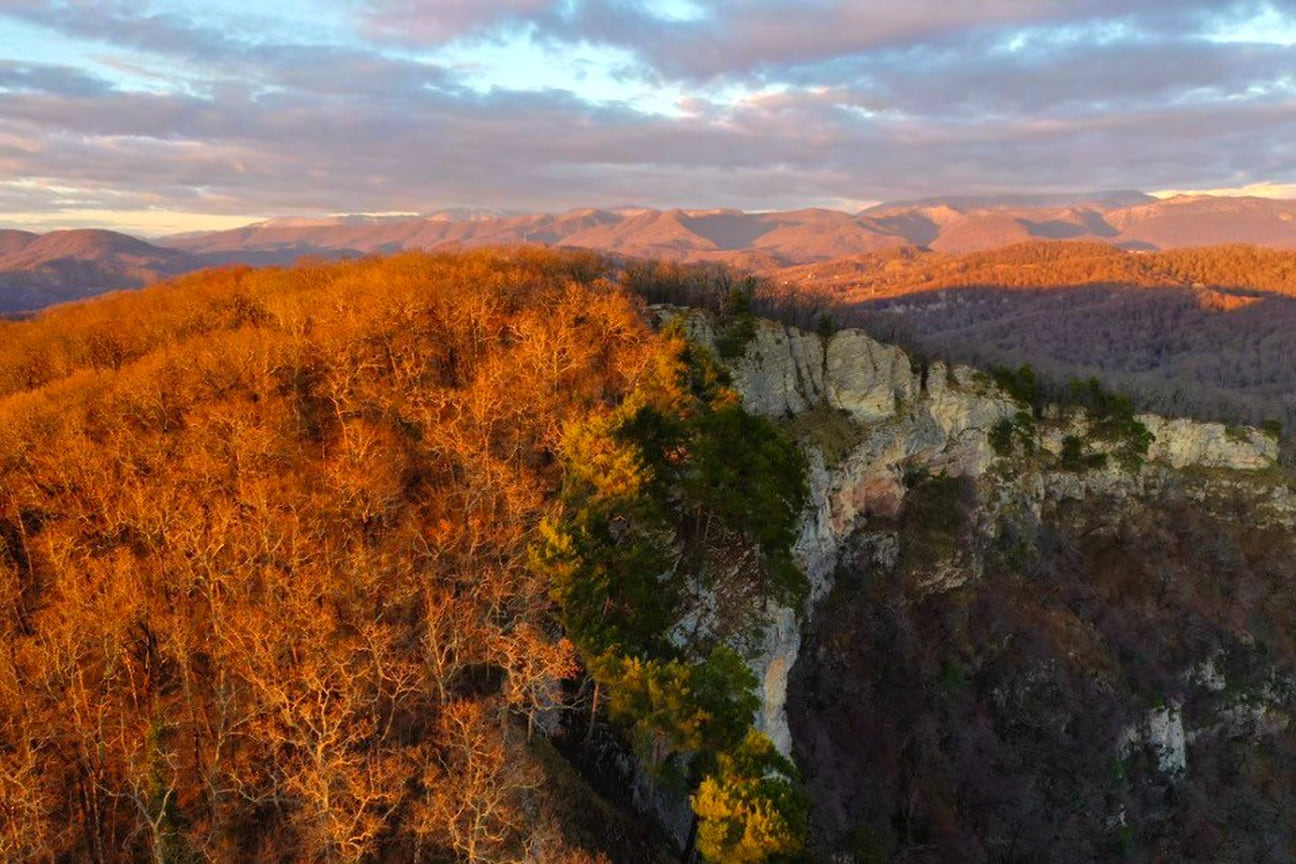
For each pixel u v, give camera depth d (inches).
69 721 1168.8
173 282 3570.4
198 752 1222.9
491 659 1385.3
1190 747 2989.7
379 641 1259.8
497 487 1716.3
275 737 1119.0
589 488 1669.5
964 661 2768.2
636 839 1407.5
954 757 2463.1
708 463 1750.7
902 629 2716.5
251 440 1614.2
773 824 1019.3
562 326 2309.3
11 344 2507.4
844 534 2866.6
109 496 1537.9
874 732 2410.2
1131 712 2847.0
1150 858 2566.4
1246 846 2699.3
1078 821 2487.7
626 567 1456.7
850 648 2605.8
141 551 1520.7
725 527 2042.3
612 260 3949.3
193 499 1518.2
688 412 2048.5
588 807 1355.8
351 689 1197.1
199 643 1327.5
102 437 1748.3
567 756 1482.5
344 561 1439.5
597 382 2255.2
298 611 1253.1
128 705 1290.6
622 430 1706.4
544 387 2073.1
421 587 1483.8
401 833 1160.2
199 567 1354.6
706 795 1103.0
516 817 1170.0
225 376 1968.5
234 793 1208.8
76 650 1189.1
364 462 1678.2
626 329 2500.0
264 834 1166.3
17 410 1756.9
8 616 1344.7
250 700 1259.2
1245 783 2928.2
